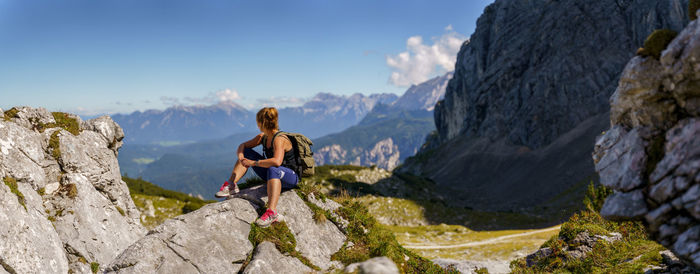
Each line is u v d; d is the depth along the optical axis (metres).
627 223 13.41
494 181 144.38
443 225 57.78
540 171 131.00
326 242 7.29
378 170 96.06
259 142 6.90
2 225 9.00
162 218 36.41
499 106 179.12
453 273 9.47
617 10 148.25
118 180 15.52
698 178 4.25
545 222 61.69
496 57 188.38
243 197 7.00
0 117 11.75
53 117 13.80
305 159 6.84
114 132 15.66
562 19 162.50
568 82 148.75
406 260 8.07
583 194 80.94
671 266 8.12
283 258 6.30
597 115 139.12
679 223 4.55
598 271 11.05
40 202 11.45
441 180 168.00
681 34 4.50
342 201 8.62
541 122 150.75
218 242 6.10
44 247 10.12
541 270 13.60
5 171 10.58
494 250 34.31
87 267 11.48
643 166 4.99
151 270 5.47
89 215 12.69
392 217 64.25
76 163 13.21
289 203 7.28
